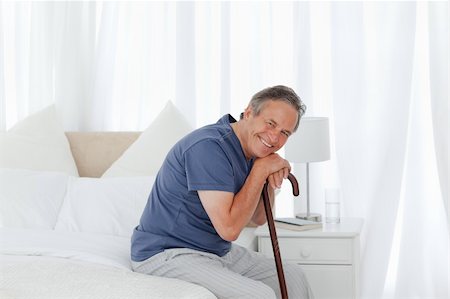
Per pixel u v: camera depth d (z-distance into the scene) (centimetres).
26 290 223
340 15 375
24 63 418
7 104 420
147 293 221
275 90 248
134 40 405
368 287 376
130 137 392
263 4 387
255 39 387
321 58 383
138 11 404
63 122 409
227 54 387
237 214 243
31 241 285
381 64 374
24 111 419
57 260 255
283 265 284
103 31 404
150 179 340
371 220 375
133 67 406
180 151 253
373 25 375
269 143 245
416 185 378
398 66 370
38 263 245
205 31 396
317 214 352
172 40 401
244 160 255
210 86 396
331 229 330
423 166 378
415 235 379
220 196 242
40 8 410
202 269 247
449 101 366
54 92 412
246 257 279
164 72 402
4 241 285
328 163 386
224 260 266
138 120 404
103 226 323
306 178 362
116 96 410
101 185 340
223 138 249
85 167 392
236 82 391
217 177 243
